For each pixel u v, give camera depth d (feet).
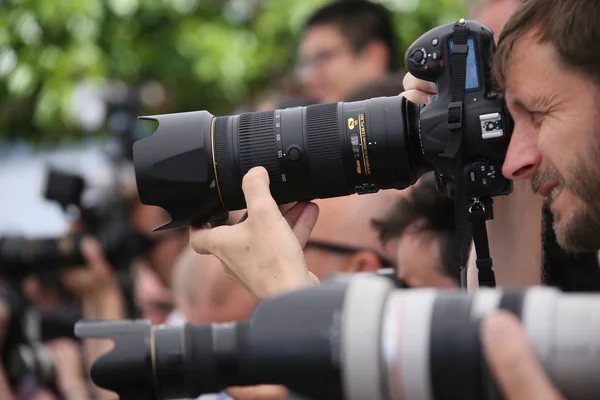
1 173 44.01
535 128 12.43
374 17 29.63
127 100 31.91
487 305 7.47
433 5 38.93
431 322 7.41
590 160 11.44
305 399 7.51
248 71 43.47
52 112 42.29
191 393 9.14
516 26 12.15
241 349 9.01
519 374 7.02
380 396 7.34
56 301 28.66
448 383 7.32
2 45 42.96
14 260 26.37
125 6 42.52
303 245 14.49
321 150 13.99
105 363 9.16
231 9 45.75
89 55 42.70
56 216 42.19
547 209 14.28
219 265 19.89
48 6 42.37
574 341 7.19
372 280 7.73
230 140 14.07
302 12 41.29
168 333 9.20
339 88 29.43
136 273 28.32
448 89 13.65
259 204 13.44
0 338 26.40
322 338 7.43
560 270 15.47
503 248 14.80
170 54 44.01
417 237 16.55
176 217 14.21
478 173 13.41
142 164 14.02
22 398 26.76
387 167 14.05
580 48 11.45
